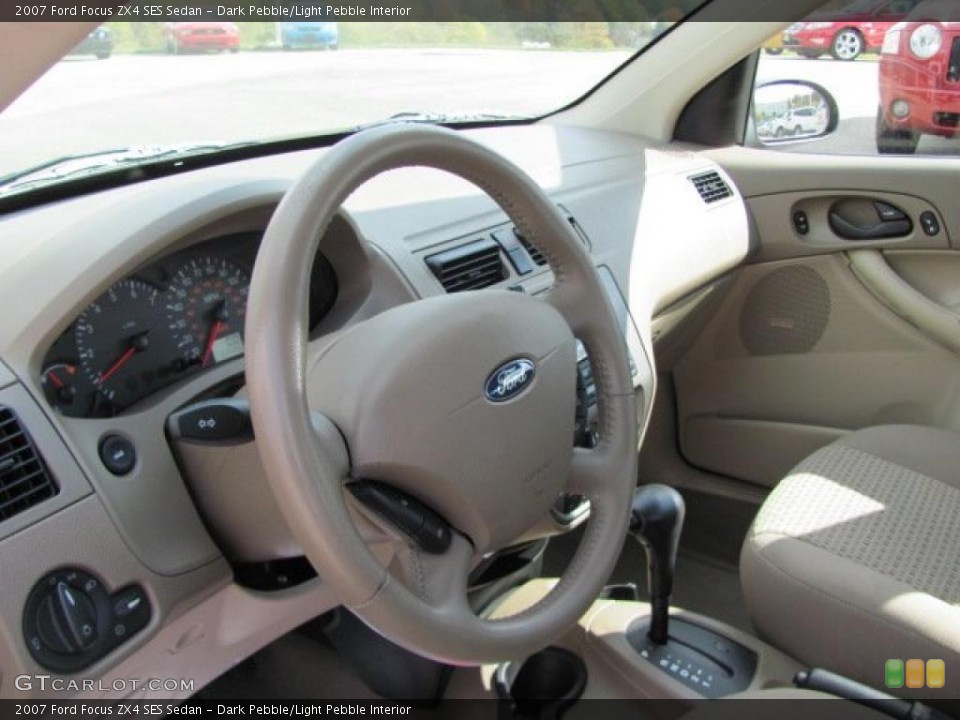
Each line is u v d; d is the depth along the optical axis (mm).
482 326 905
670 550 1330
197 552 1057
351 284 1305
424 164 931
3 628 882
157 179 1496
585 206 1742
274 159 1672
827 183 2008
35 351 984
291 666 1418
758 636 1401
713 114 2174
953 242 1915
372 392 853
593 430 1380
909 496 1454
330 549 773
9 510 910
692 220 1936
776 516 1423
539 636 935
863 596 1243
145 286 1122
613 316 1083
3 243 1157
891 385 2033
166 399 1099
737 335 2199
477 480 885
